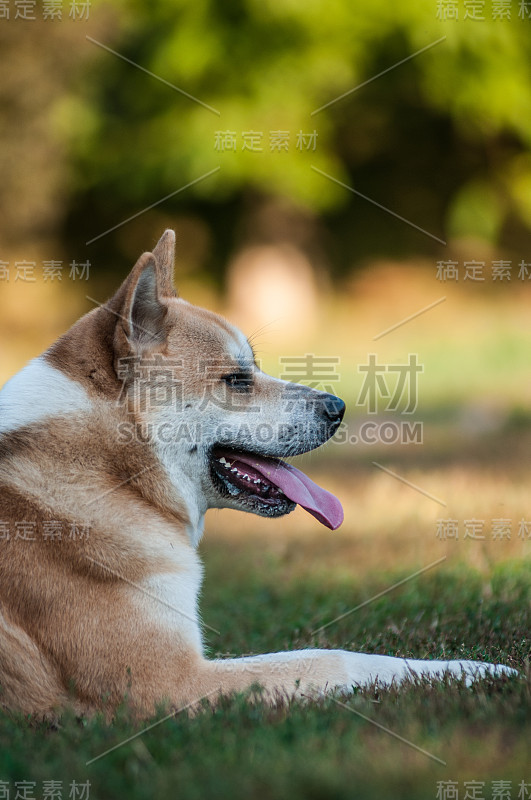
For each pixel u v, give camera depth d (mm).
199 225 27172
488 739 3662
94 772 3582
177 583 4891
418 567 7836
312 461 13961
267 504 5676
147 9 22922
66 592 4625
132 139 24250
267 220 24203
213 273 26312
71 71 22953
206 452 5484
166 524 5152
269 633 6363
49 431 4957
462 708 4043
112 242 26547
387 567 8219
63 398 5023
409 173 27859
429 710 4047
